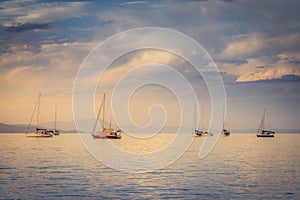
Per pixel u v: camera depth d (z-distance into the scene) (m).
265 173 44.12
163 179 39.38
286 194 31.78
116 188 34.16
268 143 124.62
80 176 41.06
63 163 54.09
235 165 52.84
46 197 30.47
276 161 58.62
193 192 32.50
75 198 30.16
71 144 109.00
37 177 40.28
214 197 30.62
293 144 116.62
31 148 89.62
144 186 35.16
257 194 31.75
